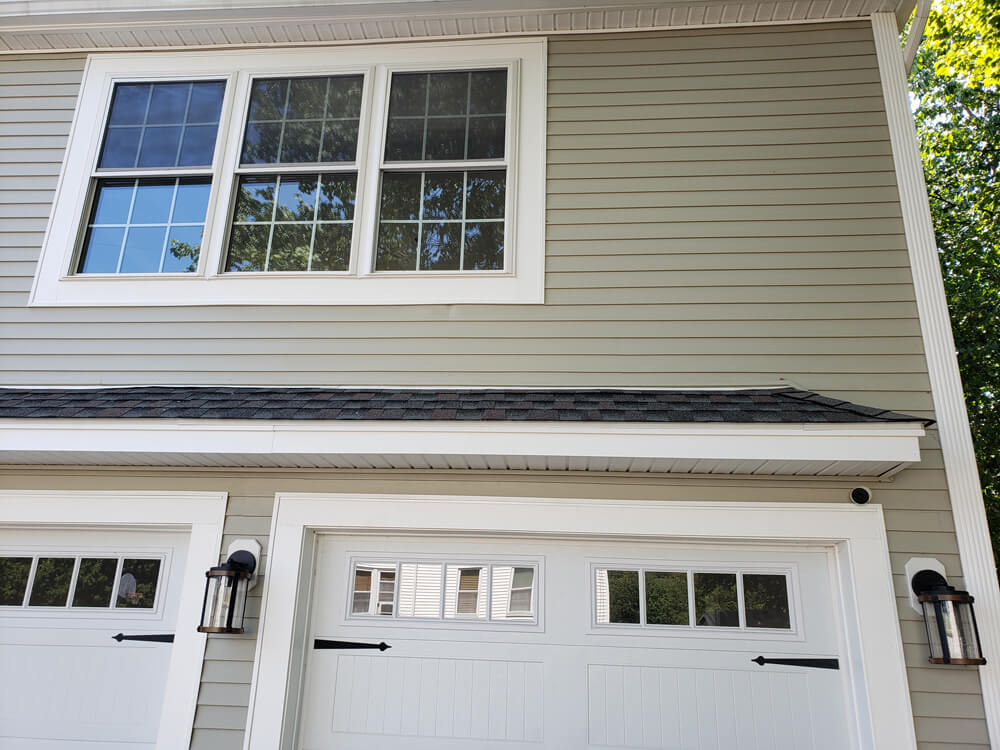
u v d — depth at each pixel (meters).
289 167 4.43
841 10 4.33
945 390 3.64
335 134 4.48
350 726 3.61
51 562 3.95
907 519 3.47
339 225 4.34
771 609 3.61
